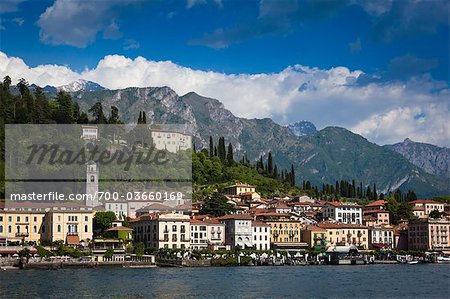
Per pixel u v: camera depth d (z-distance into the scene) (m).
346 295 161.38
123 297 151.50
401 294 164.38
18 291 160.25
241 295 158.62
